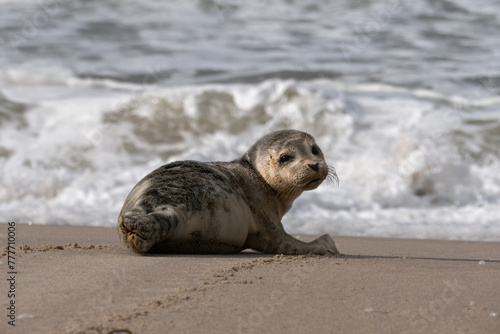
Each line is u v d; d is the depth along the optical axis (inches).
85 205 907.4
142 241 434.9
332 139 1229.1
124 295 321.1
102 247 498.9
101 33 1862.7
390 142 1130.7
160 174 481.1
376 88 1455.5
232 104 1337.4
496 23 1857.8
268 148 515.5
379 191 949.8
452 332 275.1
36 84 1501.0
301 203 909.8
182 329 269.0
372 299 328.2
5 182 969.5
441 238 743.7
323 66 1583.4
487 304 322.3
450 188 987.9
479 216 867.4
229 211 480.4
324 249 502.9
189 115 1306.6
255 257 473.4
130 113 1312.7
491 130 1210.0
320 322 284.8
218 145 1186.0
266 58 1646.2
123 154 1204.5
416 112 1304.1
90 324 270.2
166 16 1995.6
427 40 1758.1
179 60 1642.5
